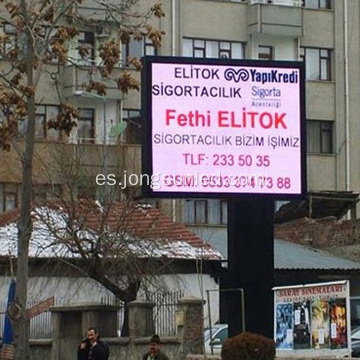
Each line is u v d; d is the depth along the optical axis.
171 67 34.94
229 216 35.91
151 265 52.53
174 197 34.75
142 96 34.78
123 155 64.88
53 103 76.19
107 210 53.53
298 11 86.56
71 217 52.12
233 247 35.75
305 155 35.88
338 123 88.25
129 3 36.22
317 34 88.25
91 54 40.69
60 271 57.31
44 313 52.06
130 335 43.72
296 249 71.50
